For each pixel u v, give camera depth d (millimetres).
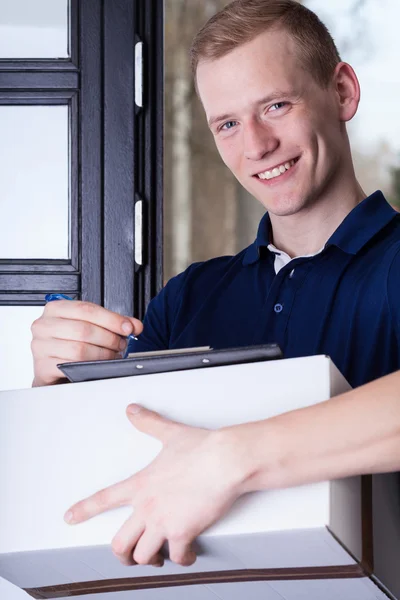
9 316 2455
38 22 2490
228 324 1528
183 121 4379
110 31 2475
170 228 4391
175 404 1032
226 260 1638
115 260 2441
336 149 1478
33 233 2463
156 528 972
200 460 958
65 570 1098
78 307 1259
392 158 4652
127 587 1114
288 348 1415
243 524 952
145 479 993
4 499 1077
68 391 1076
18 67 2477
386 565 1074
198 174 4398
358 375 1348
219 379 1023
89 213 2451
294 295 1441
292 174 1437
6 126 2482
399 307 1325
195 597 1116
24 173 2477
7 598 2129
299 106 1424
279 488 942
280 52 1421
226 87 1422
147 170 2461
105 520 1023
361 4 4574
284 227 1511
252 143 1413
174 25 4348
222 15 1449
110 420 1051
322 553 962
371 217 1440
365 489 1025
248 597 1089
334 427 938
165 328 1653
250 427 957
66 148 2477
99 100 2467
